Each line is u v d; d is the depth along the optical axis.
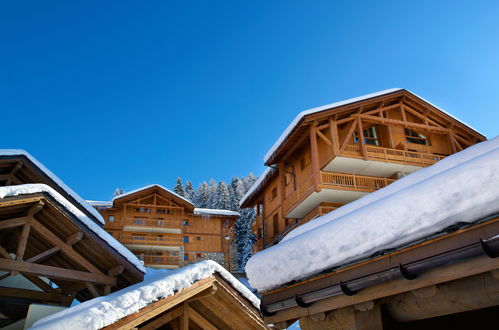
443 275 3.38
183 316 7.71
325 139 22.50
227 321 8.34
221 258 38.00
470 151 4.46
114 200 35.53
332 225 4.38
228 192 65.00
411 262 3.51
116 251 12.41
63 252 11.73
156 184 36.84
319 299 4.50
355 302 4.20
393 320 4.30
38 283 12.57
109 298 6.59
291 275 4.74
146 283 7.37
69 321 5.77
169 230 36.69
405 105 25.80
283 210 25.55
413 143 25.44
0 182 15.60
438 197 3.37
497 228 2.99
